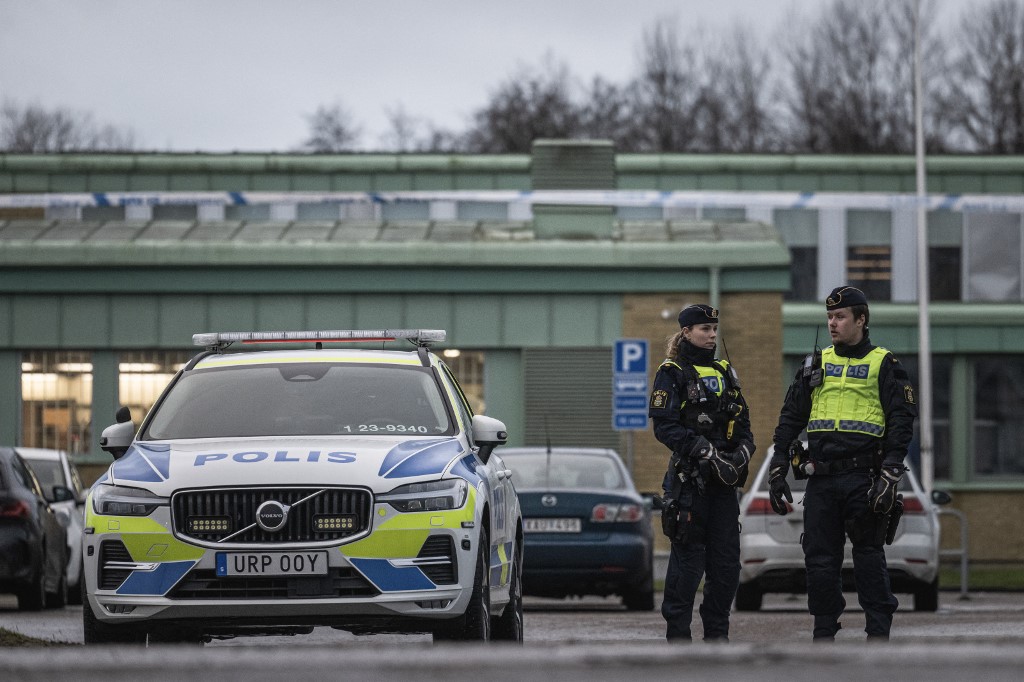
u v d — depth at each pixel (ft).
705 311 104.88
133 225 311.06
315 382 106.32
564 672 55.36
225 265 288.30
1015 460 361.10
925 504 172.35
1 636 110.93
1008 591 233.35
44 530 188.14
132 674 55.98
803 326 356.18
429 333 113.91
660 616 166.71
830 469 99.45
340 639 133.59
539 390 287.07
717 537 104.17
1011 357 362.12
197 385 106.93
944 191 375.66
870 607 99.40
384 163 362.74
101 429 290.15
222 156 362.74
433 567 92.17
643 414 215.72
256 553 90.94
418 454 96.48
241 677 54.95
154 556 91.76
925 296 324.60
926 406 315.99
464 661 57.77
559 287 287.48
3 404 290.56
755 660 57.26
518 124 652.89
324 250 287.28
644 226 313.53
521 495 173.17
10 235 300.20
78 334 289.94
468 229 307.99
